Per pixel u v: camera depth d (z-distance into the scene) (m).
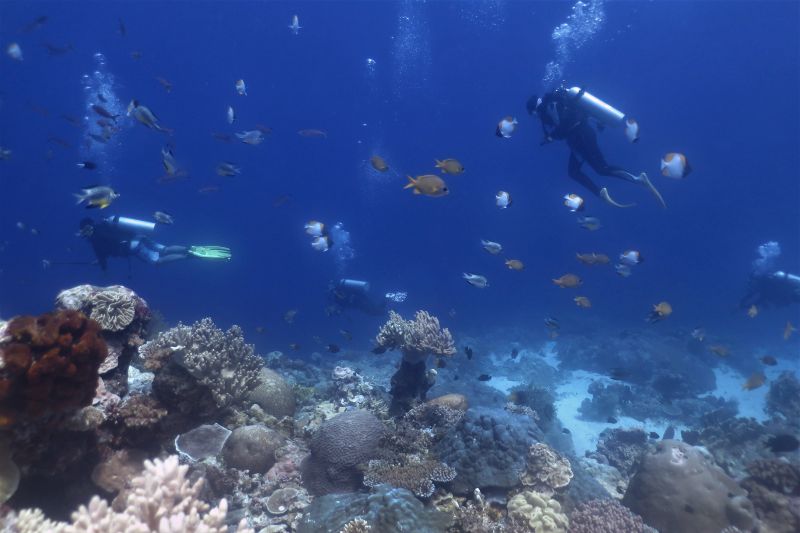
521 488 6.05
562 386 18.03
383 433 6.74
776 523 6.04
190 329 7.47
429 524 4.66
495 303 37.41
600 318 30.28
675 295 37.03
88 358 3.82
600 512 5.75
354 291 18.66
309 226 10.40
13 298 36.09
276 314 34.91
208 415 6.39
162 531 2.97
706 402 15.80
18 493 4.05
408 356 8.72
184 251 12.25
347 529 4.44
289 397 9.02
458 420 7.24
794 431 11.88
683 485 6.23
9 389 3.38
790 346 24.09
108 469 4.76
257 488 5.89
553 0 68.44
